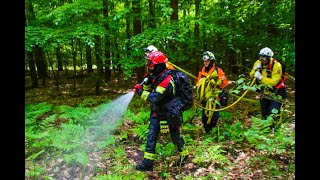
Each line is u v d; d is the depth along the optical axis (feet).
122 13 23.79
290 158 13.89
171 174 13.12
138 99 29.12
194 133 18.90
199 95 17.11
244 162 13.96
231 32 25.61
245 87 13.35
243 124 20.06
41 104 20.88
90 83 41.45
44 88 39.68
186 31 22.84
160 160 14.71
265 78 16.48
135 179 11.99
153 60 12.82
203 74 17.54
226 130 17.83
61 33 22.34
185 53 28.81
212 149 13.69
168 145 15.83
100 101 28.66
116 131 18.52
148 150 13.25
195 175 12.83
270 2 27.40
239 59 36.68
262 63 16.81
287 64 26.12
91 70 45.78
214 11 27.27
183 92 12.99
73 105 27.30
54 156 13.56
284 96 17.11
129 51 26.18
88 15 24.81
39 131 15.16
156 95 12.40
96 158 14.14
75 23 23.99
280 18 26.17
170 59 25.63
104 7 25.96
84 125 18.15
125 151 15.69
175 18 29.07
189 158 14.57
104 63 32.27
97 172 12.76
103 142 14.47
